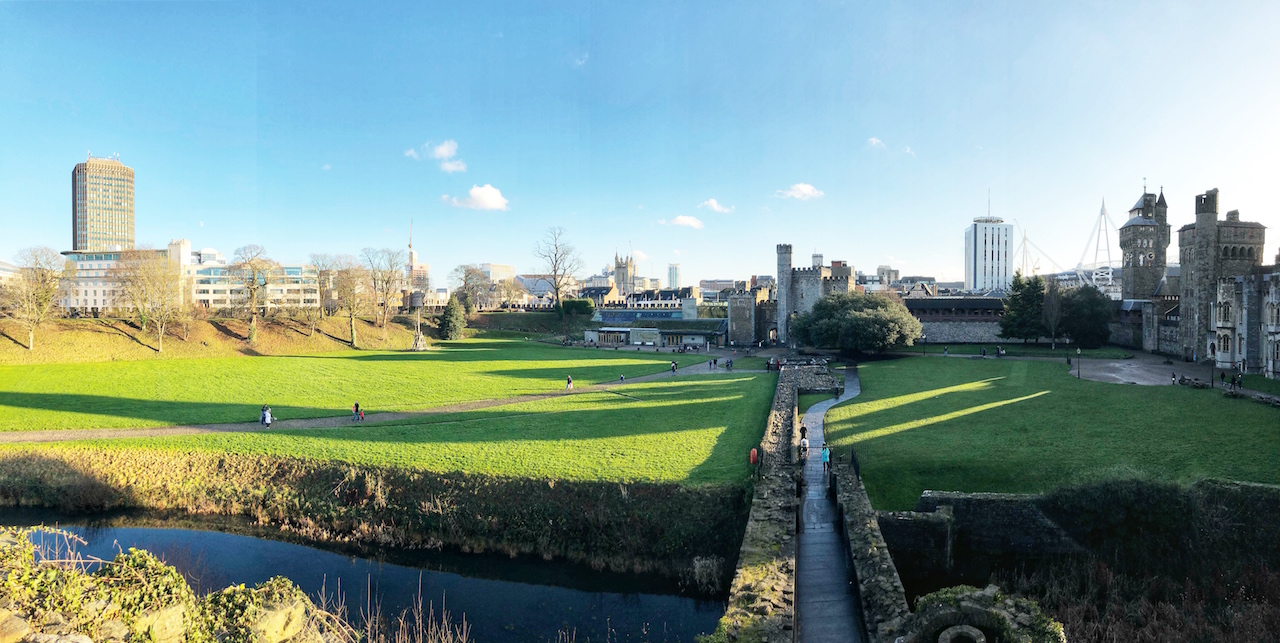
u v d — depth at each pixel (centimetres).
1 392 6181
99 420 4934
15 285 8406
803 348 10731
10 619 1144
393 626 2447
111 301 11650
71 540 3191
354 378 7338
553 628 2486
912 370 7488
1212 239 7244
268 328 11106
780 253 12269
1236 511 2684
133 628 1348
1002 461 3534
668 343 13250
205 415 5125
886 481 3394
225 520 3500
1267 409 4466
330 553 3131
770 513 2567
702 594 2781
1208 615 2394
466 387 6669
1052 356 8619
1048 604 2497
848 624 1923
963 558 2811
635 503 3156
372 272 12669
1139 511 2692
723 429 4475
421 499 3397
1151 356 8312
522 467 3559
